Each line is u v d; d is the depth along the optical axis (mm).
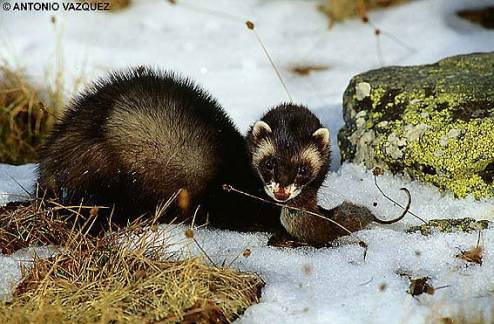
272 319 9039
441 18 18391
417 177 11711
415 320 8781
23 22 18438
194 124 11977
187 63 17219
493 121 11508
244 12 19281
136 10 19328
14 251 10664
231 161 11969
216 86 16297
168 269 9617
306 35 18312
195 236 11312
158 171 11711
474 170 11266
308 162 11242
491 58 13422
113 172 11656
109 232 10625
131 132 11688
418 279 9578
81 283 9695
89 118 11820
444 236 10383
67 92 15508
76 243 10312
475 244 10172
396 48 17516
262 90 16141
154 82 12273
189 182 11766
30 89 15414
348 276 9758
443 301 9031
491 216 10922
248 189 11781
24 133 15164
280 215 11445
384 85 12875
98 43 17859
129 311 9219
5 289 9820
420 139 11648
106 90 12141
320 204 11859
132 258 9930
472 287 9438
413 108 12211
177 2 19484
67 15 18828
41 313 8875
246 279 9742
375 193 11820
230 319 9234
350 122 13047
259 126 11492
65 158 11758
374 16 18859
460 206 11180
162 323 8953
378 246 10422
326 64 17141
